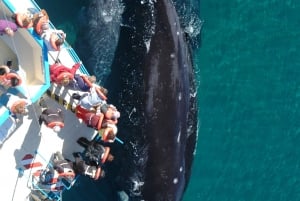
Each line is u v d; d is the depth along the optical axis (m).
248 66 92.75
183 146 82.56
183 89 81.31
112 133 69.31
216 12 91.62
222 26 91.75
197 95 89.88
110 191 84.19
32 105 71.12
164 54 80.19
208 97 91.94
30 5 71.19
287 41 93.75
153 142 80.31
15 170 72.31
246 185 92.94
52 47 68.94
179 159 81.88
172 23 80.50
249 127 93.06
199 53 90.69
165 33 80.25
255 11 92.50
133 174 81.56
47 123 69.81
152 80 80.06
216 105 92.12
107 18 81.75
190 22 86.25
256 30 92.75
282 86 93.75
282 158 93.88
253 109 93.12
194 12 86.75
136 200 82.69
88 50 82.44
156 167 80.75
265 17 92.81
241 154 92.81
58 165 72.19
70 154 74.75
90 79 70.50
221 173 92.44
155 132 80.25
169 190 81.94
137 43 80.50
